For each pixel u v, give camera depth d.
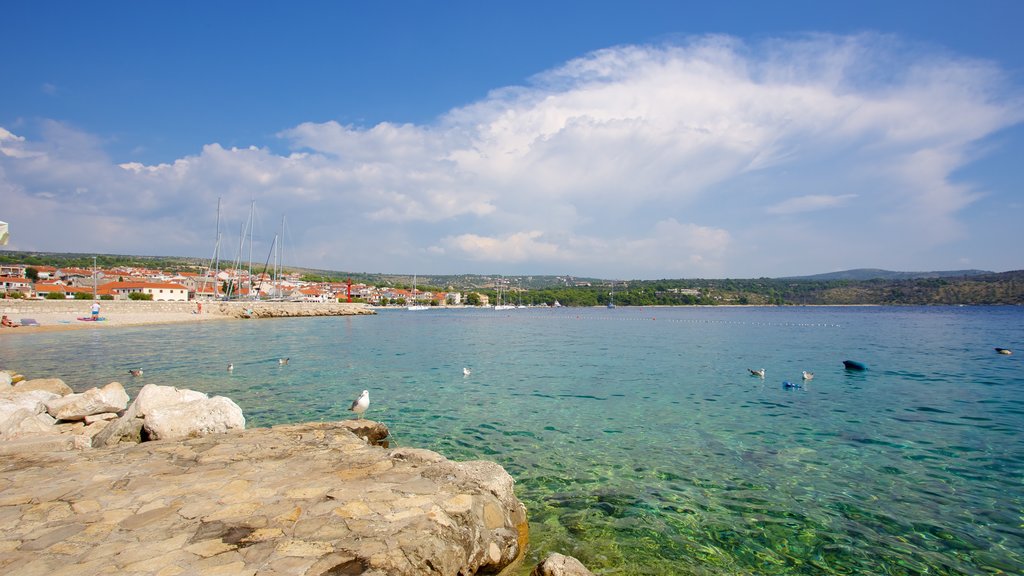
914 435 15.50
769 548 8.65
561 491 11.12
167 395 13.69
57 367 30.44
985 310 153.12
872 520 9.66
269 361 34.19
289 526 6.66
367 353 40.38
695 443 14.73
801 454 13.65
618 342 51.75
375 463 9.42
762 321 98.56
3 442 10.38
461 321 106.38
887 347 44.31
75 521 6.73
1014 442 14.70
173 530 6.50
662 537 9.02
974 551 8.51
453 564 6.52
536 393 22.64
